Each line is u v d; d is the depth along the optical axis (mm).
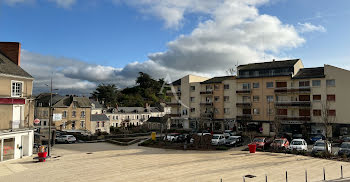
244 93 45281
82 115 58938
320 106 38344
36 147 26688
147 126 61625
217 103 49094
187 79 53344
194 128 50594
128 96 95125
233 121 46438
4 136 21219
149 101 90562
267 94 43375
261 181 14094
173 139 33719
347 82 36344
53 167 18750
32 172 17219
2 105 22172
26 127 24000
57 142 35750
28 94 25906
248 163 19219
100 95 94188
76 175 16203
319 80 38844
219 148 26672
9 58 26625
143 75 99688
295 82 41031
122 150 27484
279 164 18750
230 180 14320
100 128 62250
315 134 35281
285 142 26250
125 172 16797
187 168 17672
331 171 16391
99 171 17234
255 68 45062
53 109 54344
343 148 22188
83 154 24859
